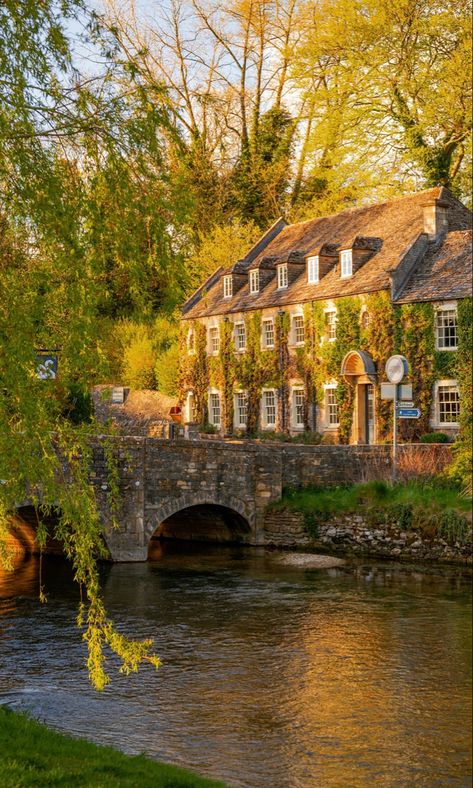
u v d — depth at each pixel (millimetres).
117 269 11039
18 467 10188
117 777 10102
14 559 28844
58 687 14969
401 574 24625
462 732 12805
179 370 51031
